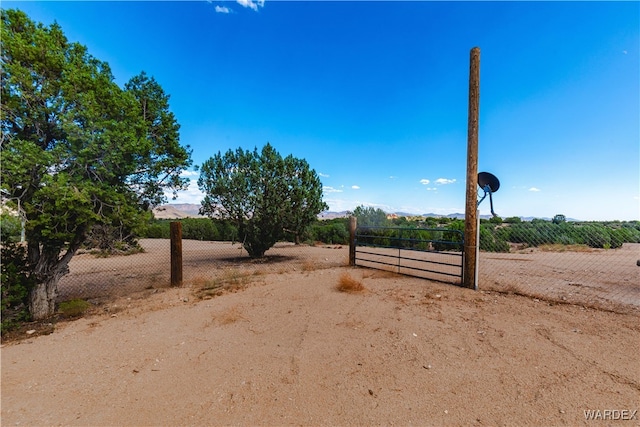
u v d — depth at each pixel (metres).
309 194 10.21
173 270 6.18
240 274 7.24
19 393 2.40
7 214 3.30
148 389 2.45
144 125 4.62
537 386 2.43
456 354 3.01
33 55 3.61
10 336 3.59
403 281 6.49
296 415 2.12
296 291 5.58
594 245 12.65
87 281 7.01
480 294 5.37
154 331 3.71
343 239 17.67
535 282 6.46
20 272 4.10
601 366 2.72
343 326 3.83
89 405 2.24
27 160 3.38
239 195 9.70
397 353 3.05
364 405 2.22
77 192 3.67
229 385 2.50
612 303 4.79
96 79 4.02
